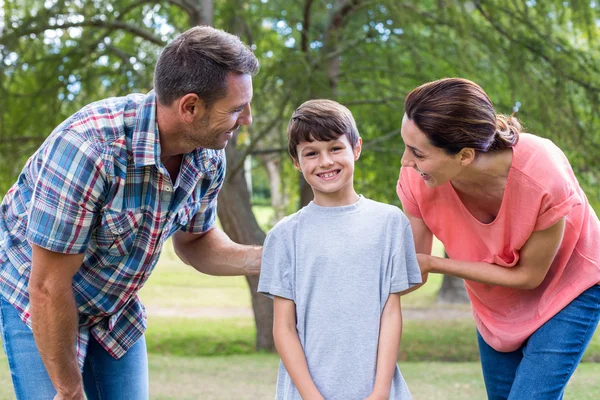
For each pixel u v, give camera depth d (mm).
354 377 2193
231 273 2754
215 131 2164
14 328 2293
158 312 12742
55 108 8594
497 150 2291
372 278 2244
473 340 10141
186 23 9312
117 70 8453
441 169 2254
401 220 2305
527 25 7980
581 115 8508
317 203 2342
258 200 26125
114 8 8281
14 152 8969
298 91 7656
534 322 2441
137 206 2225
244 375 6695
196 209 2506
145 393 2625
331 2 8484
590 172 8570
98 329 2498
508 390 2641
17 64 8430
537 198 2244
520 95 7844
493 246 2414
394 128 8938
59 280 2129
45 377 2270
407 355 9383
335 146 2266
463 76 7863
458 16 7457
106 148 2107
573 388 4750
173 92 2076
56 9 8117
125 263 2336
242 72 2117
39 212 2080
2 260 2332
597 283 2434
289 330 2271
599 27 8117
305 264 2264
